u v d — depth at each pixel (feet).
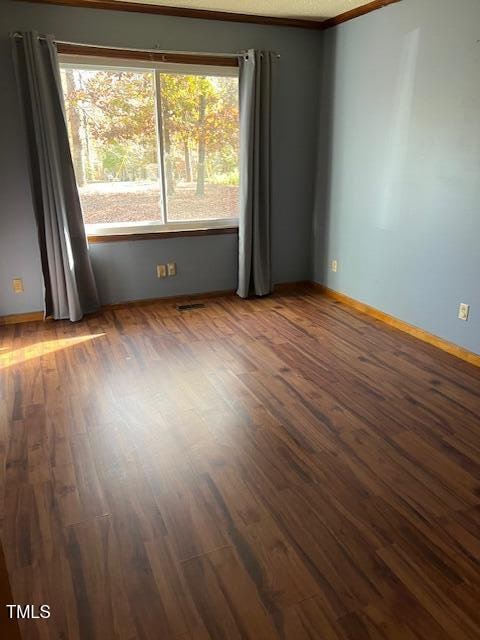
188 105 13.38
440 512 6.21
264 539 5.80
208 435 7.90
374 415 8.44
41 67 11.30
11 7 11.15
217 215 14.67
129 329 12.53
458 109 9.93
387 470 7.01
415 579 5.25
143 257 14.01
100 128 12.76
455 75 9.89
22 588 5.18
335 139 14.15
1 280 12.61
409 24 10.89
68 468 7.10
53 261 12.53
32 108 11.46
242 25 13.21
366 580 5.24
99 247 13.43
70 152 12.17
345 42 13.16
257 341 11.73
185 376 9.95
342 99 13.60
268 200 14.43
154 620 4.82
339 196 14.26
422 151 10.99
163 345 11.52
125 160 13.23
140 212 13.78
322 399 8.98
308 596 5.06
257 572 5.35
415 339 11.81
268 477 6.88
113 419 8.37
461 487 6.66
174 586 5.19
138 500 6.45
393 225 12.23
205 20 12.80
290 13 12.73
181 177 13.92
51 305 13.08
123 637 4.65
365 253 13.43
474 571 5.34
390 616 4.83
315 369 10.22
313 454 7.38
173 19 12.50
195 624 4.77
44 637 4.66
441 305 11.06
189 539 5.80
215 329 12.53
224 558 5.53
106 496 6.53
